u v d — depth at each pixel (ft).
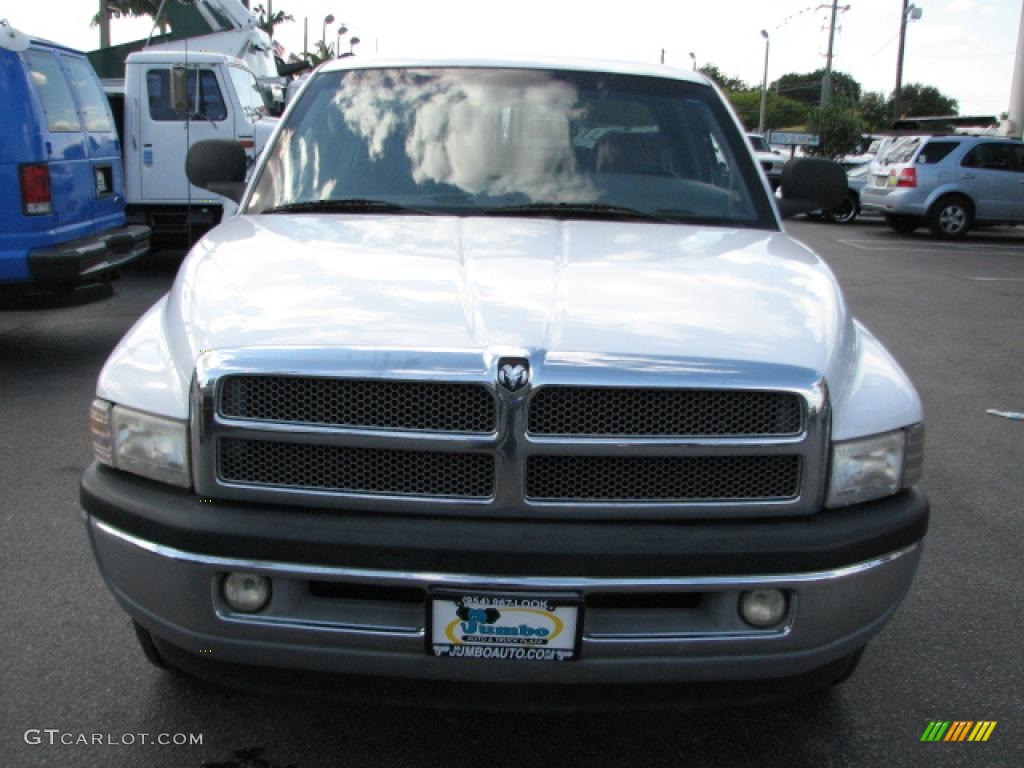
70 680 9.62
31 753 8.46
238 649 7.27
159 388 7.57
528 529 7.00
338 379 7.02
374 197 10.93
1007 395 22.58
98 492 7.72
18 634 10.50
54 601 11.28
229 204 36.24
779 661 7.28
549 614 6.93
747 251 9.73
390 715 9.16
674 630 7.14
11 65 20.65
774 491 7.28
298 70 55.01
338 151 11.48
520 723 9.10
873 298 36.17
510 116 11.78
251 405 7.15
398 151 11.41
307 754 8.55
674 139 11.82
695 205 11.16
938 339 28.84
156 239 36.88
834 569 7.21
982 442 18.75
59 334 26.73
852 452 7.43
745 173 11.73
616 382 6.96
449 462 7.08
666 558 6.92
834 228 66.28
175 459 7.40
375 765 8.42
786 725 9.20
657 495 7.15
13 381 21.66
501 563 6.88
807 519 7.32
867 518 7.44
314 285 8.11
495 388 6.90
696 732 9.05
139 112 35.37
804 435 7.19
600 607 7.23
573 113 11.85
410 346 7.02
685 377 7.04
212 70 35.70
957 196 58.39
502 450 6.97
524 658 7.03
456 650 7.03
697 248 9.67
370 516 7.12
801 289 8.66
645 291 8.18
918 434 7.97
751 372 7.13
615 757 8.63
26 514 13.97
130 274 38.17
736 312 7.94
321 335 7.22
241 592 7.19
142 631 8.80
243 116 36.22
